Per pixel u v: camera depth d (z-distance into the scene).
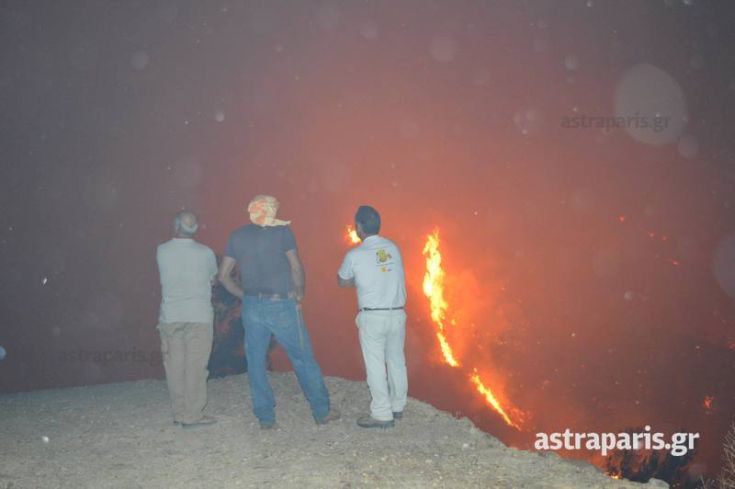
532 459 6.11
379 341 7.09
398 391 7.33
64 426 7.38
